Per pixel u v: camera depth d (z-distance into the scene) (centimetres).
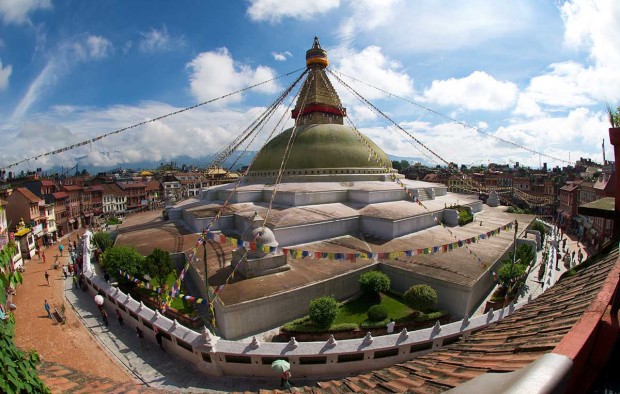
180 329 1962
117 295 2511
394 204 3762
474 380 346
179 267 2995
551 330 493
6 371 633
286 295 2133
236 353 1755
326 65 4803
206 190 4800
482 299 2475
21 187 5341
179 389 1711
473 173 10450
